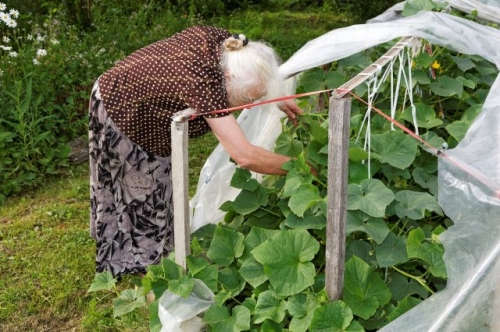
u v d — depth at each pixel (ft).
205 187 10.62
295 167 7.72
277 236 7.17
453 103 10.03
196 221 10.53
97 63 18.45
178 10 28.66
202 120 8.52
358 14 27.09
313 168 8.34
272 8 33.88
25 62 17.17
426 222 8.20
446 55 10.36
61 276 11.16
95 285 8.32
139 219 9.45
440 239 6.48
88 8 22.72
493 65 10.96
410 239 6.90
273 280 6.94
